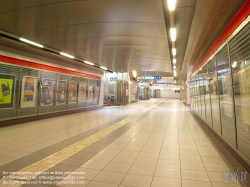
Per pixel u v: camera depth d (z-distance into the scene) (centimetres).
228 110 415
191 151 423
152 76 2342
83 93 1275
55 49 791
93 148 445
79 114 1128
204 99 740
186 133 611
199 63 862
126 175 300
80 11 455
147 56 948
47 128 689
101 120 892
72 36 632
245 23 291
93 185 267
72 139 530
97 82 1473
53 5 424
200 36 578
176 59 1000
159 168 328
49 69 936
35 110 870
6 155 394
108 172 311
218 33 535
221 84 468
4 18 484
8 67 728
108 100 1955
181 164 346
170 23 501
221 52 454
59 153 408
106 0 405
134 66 1289
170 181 280
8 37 622
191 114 1156
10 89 739
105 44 729
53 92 985
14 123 758
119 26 548
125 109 1490
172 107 1714
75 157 383
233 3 378
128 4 420
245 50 306
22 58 782
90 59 1022
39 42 686
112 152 416
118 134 595
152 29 565
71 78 1134
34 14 466
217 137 534
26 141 506
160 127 720
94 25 542
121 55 930
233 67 365
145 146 462
